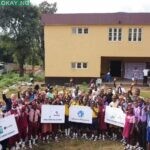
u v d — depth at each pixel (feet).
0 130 44.91
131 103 50.62
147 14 119.03
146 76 118.21
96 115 53.21
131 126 49.21
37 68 215.92
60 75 124.88
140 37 120.37
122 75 130.41
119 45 121.39
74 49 123.34
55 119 52.29
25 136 49.42
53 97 55.11
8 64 202.18
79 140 53.57
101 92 57.82
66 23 121.60
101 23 120.37
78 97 55.06
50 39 123.65
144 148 48.57
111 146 51.26
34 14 172.96
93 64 123.24
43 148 49.75
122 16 119.85
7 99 49.47
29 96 53.98
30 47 173.37
